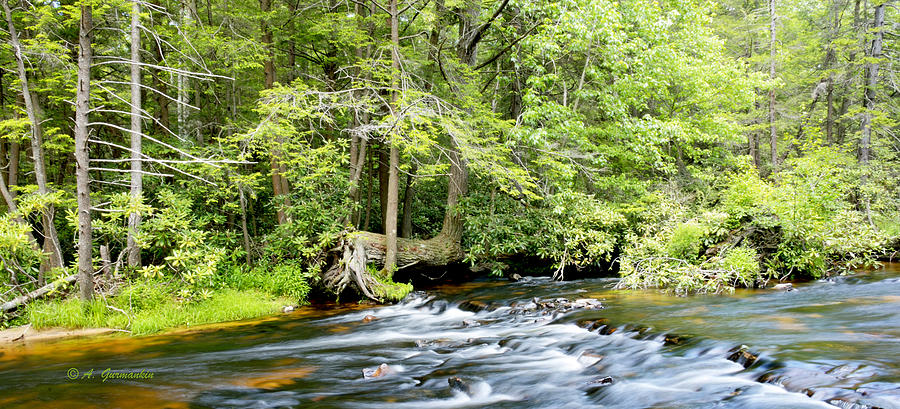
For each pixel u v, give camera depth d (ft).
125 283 32.76
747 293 32.58
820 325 21.42
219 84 51.62
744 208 40.06
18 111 37.29
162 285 33.35
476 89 46.11
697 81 53.93
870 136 71.20
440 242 46.78
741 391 14.57
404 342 25.43
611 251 48.16
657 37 48.91
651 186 56.75
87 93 27.09
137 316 29.60
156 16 47.73
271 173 42.91
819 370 14.97
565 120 46.62
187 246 33.30
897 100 78.79
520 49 49.42
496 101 54.75
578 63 54.34
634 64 49.21
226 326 30.19
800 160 40.09
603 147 50.19
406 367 20.42
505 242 46.42
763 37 74.90
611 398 15.42
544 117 47.96
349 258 38.47
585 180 55.88
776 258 37.73
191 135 53.11
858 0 71.46
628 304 30.42
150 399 16.55
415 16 45.03
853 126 78.23
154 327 28.71
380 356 22.45
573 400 15.66
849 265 39.99
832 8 75.10
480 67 48.75
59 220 45.52
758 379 15.39
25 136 33.40
